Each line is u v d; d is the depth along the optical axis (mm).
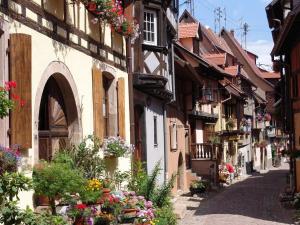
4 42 8195
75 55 11516
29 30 9141
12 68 8328
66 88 11234
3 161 7395
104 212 11016
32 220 7172
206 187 26578
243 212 18734
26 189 7344
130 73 16094
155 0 17625
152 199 14242
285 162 72312
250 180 37719
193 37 31578
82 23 12047
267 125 64625
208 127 34531
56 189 8781
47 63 9930
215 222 16375
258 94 61250
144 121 18516
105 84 14281
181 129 26781
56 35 10414
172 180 15508
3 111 7094
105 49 13797
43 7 9789
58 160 10086
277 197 23953
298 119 20516
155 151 20250
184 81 27891
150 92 18656
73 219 9695
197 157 30141
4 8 8188
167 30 20625
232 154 42438
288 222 15961
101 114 12969
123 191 12898
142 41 16875
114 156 13523
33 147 9195
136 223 11703
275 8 23938
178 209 18844
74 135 11570
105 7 12438
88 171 11094
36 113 9391
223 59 40094
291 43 21281
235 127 44031
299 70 20125
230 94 39500
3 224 7020
